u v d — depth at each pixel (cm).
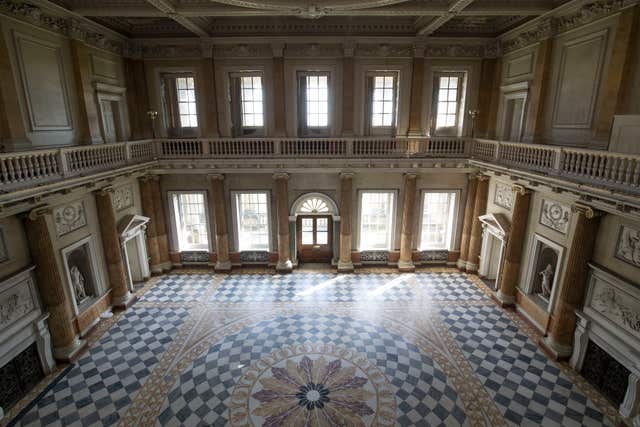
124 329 1190
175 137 1542
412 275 1586
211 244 1631
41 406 880
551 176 980
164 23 1384
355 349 1085
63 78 1104
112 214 1254
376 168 1472
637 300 831
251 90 1510
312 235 1675
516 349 1086
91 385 948
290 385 941
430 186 1577
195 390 930
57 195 982
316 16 1128
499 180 1416
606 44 930
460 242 1648
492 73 1456
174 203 1593
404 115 1508
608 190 789
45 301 996
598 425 823
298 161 1452
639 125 801
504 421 832
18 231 938
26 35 962
